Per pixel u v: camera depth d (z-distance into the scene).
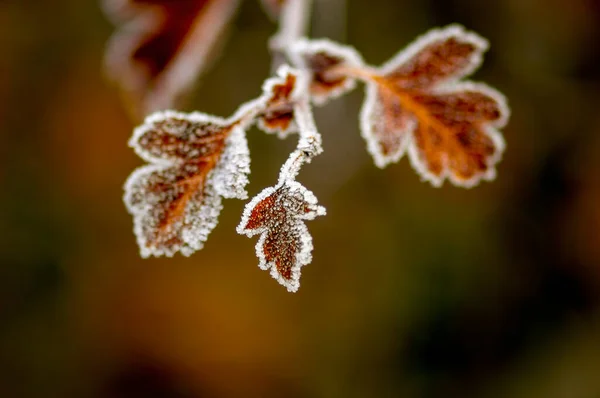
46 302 0.65
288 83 0.21
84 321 0.66
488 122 0.22
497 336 0.59
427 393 0.60
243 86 0.55
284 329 0.63
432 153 0.22
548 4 0.51
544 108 0.55
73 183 0.65
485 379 0.59
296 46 0.22
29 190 0.64
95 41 0.59
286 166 0.19
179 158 0.21
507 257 0.59
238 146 0.20
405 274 0.59
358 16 0.53
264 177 0.57
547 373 0.57
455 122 0.22
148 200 0.21
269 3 0.26
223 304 0.64
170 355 0.66
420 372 0.60
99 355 0.67
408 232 0.59
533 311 0.59
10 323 0.64
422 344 0.60
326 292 0.60
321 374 0.62
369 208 0.59
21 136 0.62
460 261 0.59
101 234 0.66
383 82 0.22
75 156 0.64
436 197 0.58
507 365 0.59
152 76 0.27
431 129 0.22
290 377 0.63
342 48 0.22
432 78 0.22
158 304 0.66
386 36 0.53
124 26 0.27
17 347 0.65
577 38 0.51
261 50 0.54
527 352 0.58
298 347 0.63
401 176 0.58
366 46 0.53
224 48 0.54
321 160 0.49
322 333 0.61
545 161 0.57
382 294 0.60
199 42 0.27
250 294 0.63
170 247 0.21
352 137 0.48
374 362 0.61
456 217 0.58
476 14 0.51
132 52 0.27
